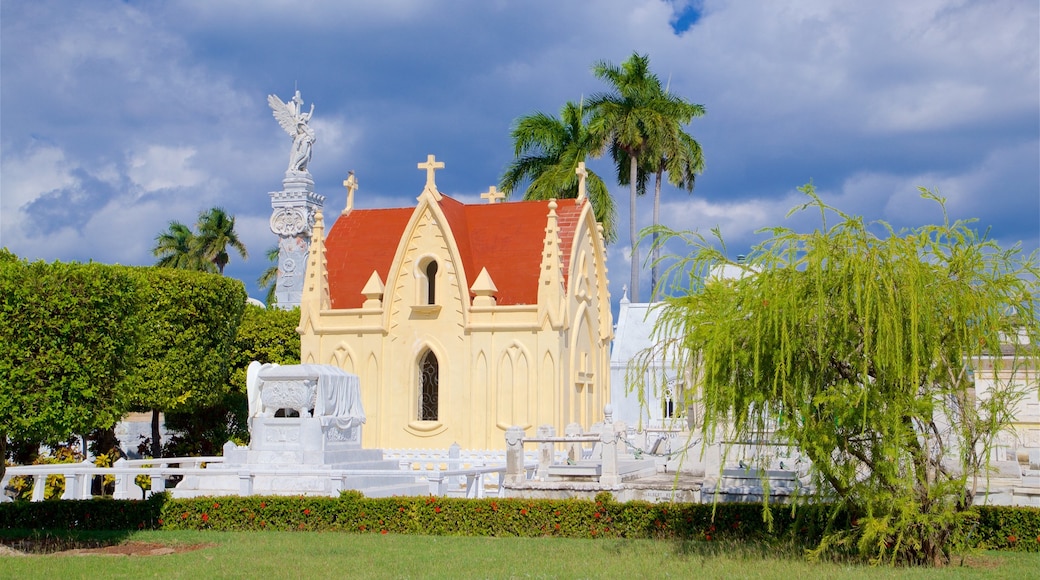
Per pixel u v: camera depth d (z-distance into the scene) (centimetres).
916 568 1970
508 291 4525
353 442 3409
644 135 6550
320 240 4747
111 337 2441
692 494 2709
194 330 4534
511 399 4381
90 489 3394
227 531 2662
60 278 2377
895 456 1908
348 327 4631
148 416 6531
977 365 2131
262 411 3247
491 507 2602
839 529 2306
